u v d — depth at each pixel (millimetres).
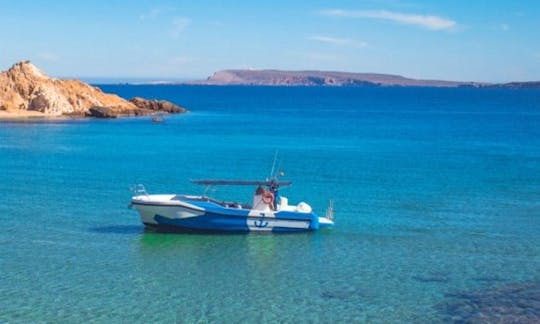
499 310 25469
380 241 36375
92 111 135750
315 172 63812
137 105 158375
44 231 37500
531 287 28453
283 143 93938
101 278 29047
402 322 24328
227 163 70500
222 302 26234
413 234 38062
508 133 114188
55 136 96688
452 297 27078
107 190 51250
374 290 27938
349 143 94938
